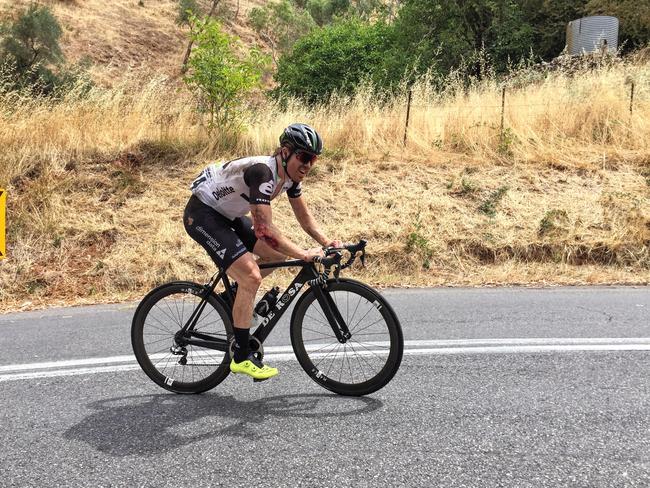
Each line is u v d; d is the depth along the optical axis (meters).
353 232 7.57
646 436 2.80
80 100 9.93
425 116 10.25
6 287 6.65
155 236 7.38
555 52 22.30
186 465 2.65
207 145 9.44
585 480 2.44
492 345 4.22
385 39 27.11
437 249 7.28
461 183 8.56
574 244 7.16
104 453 2.79
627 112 10.09
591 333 4.45
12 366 4.16
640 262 6.91
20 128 8.98
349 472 2.55
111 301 6.32
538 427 2.92
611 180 8.51
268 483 2.48
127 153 9.01
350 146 9.79
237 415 3.20
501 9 21.88
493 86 11.28
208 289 3.61
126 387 3.70
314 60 27.53
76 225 7.50
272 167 3.33
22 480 2.56
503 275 6.72
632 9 19.48
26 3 43.16
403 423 3.02
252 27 57.41
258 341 3.53
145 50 45.38
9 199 7.80
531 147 9.52
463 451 2.71
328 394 3.48
